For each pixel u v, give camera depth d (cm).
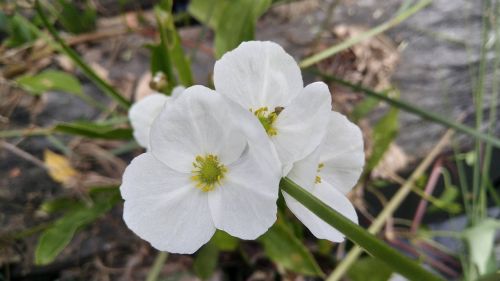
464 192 17
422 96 19
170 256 16
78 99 19
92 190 14
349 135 9
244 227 8
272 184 7
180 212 9
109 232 16
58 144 17
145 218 8
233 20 14
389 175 18
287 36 21
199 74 19
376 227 16
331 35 21
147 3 22
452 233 17
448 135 18
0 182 17
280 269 16
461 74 20
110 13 22
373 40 20
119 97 15
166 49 14
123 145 18
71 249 16
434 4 22
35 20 20
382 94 16
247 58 9
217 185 9
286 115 8
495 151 19
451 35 21
